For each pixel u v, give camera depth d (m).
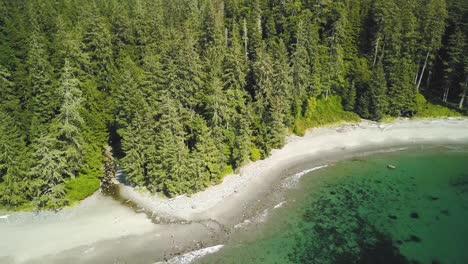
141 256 36.28
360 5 75.81
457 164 55.28
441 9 68.50
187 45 53.81
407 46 69.69
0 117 44.22
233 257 36.25
